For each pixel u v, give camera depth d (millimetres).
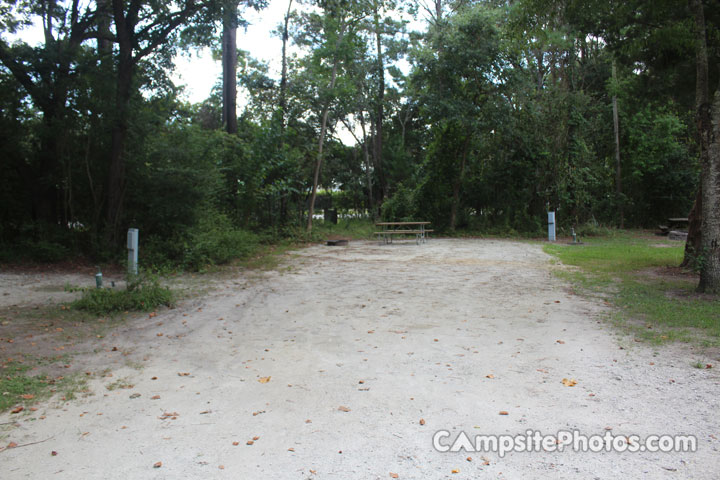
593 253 14680
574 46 25141
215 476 2865
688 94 11992
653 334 5836
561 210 23094
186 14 12680
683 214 27328
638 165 26922
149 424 3607
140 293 7719
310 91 21453
